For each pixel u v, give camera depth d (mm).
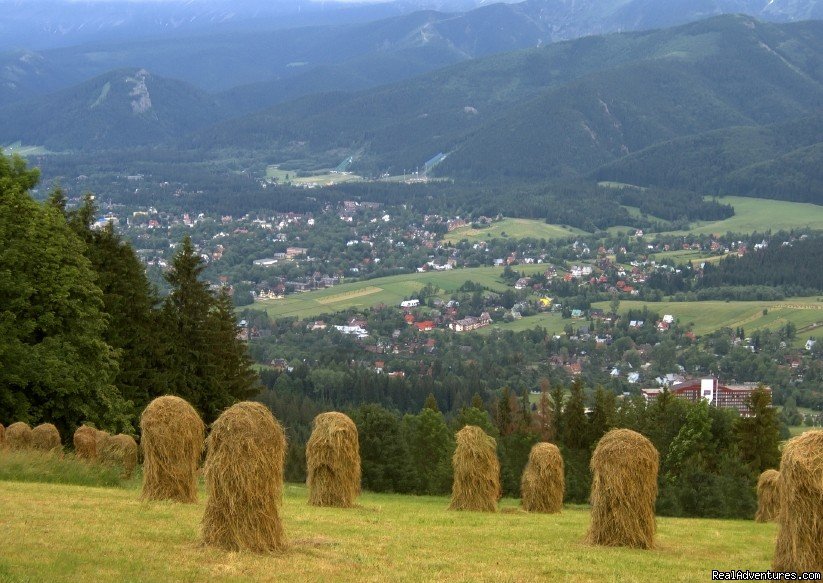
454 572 15078
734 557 17953
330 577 14156
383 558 15852
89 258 43250
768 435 54344
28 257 35375
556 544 18344
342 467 23984
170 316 46719
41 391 34469
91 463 25484
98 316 37844
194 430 20703
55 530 15844
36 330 36094
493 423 69312
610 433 18781
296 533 17984
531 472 26172
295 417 84000
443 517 22812
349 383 106625
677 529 23625
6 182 36812
